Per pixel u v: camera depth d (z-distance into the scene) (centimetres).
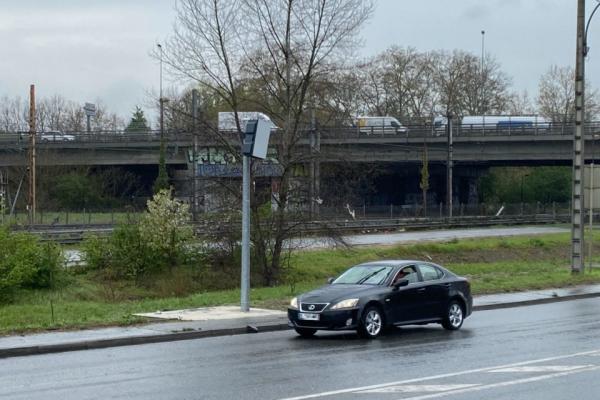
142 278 3597
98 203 8638
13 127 12369
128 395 1218
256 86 3609
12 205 7450
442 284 2059
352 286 1955
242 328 2045
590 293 3034
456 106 11956
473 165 9469
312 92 3631
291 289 3039
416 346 1767
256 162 3625
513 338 1894
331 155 3656
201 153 3738
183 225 3697
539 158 8012
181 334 1930
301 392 1230
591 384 1297
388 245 4866
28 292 3117
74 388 1280
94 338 1822
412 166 9838
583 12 3409
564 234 6275
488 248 5200
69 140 8400
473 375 1381
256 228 3669
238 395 1211
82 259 3678
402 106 12056
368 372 1417
